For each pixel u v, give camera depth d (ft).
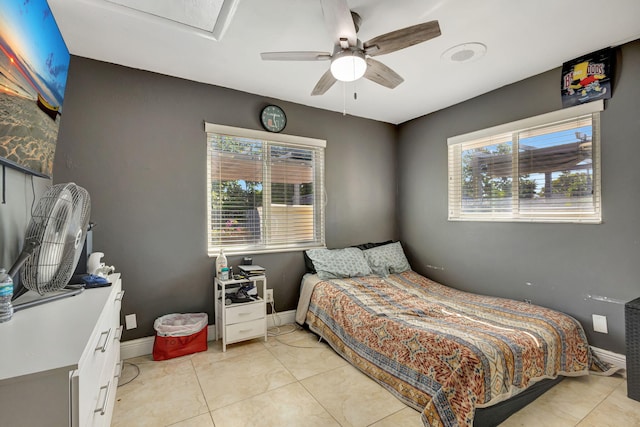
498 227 9.68
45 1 5.00
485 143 10.16
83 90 7.63
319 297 9.40
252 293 9.17
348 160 12.10
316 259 10.43
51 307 4.15
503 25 6.43
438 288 10.05
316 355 8.20
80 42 6.98
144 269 8.35
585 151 7.81
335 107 11.32
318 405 6.03
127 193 8.13
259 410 5.88
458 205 11.03
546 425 5.45
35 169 5.22
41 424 2.48
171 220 8.72
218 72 8.52
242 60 7.86
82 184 7.61
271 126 10.23
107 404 4.57
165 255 8.63
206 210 9.25
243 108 9.82
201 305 9.16
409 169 12.85
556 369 6.36
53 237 4.25
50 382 2.49
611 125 7.34
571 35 6.79
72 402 2.60
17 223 4.89
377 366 6.86
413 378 5.99
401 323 6.84
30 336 3.11
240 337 8.61
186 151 8.94
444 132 11.36
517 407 5.73
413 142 12.66
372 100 10.61
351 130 12.16
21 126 4.50
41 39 5.05
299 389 6.58
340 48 5.75
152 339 8.37
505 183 9.59
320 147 11.44
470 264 10.52
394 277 10.86
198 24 6.40
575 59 7.84
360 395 6.36
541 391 6.20
